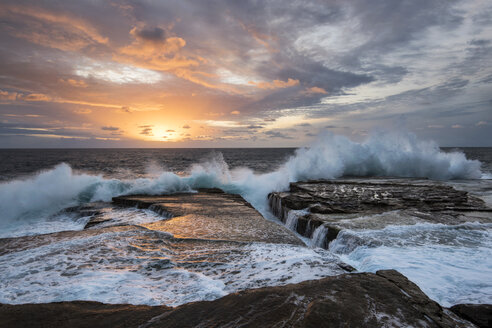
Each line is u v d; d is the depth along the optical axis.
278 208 9.80
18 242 4.89
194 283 3.10
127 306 2.47
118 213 8.27
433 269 3.68
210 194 11.08
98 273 3.44
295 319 2.13
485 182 14.40
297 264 3.75
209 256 4.19
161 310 2.37
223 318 2.19
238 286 3.03
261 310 2.30
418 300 2.53
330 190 11.06
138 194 10.91
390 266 3.78
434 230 5.71
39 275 3.37
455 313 2.50
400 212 7.48
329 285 2.79
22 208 8.73
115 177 21.05
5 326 2.12
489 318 2.36
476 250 4.50
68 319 2.23
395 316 2.24
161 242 4.91
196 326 2.09
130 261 3.91
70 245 4.64
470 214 7.24
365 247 4.78
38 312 2.35
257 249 4.58
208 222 6.54
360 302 2.43
